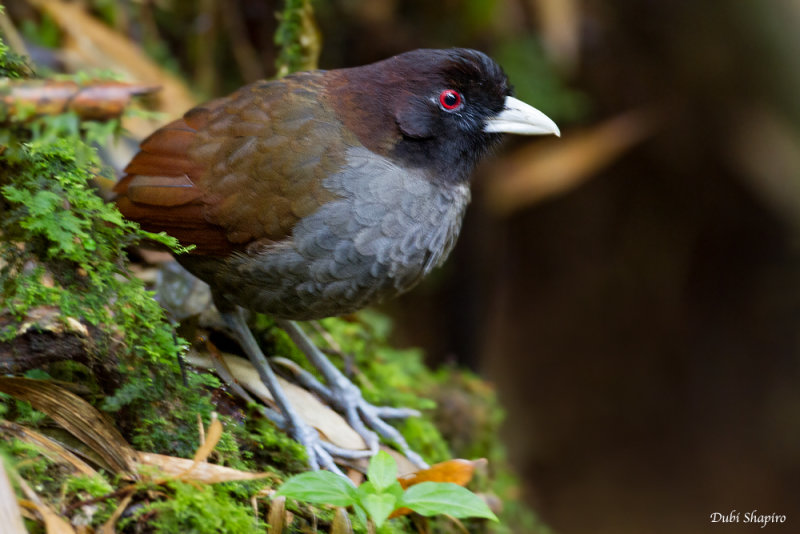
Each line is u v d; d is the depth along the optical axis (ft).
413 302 53.62
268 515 19.56
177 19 40.98
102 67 34.04
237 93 25.02
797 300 62.23
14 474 16.14
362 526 20.61
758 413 64.90
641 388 64.59
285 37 31.81
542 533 39.50
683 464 65.77
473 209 52.47
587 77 53.93
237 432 22.02
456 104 25.25
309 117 24.12
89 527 16.76
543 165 52.26
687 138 57.16
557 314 62.18
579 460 64.49
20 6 34.19
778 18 53.16
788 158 56.39
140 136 32.09
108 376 19.01
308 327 29.68
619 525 64.59
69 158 19.16
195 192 23.40
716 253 61.98
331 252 23.54
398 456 25.79
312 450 23.57
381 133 24.53
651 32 54.24
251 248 23.50
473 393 36.96
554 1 45.96
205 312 26.32
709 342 63.98
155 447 19.19
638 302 62.85
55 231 18.08
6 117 17.07
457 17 46.50
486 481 32.37
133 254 27.14
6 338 18.30
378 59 46.26
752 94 55.31
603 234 60.95
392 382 32.27
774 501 65.21
